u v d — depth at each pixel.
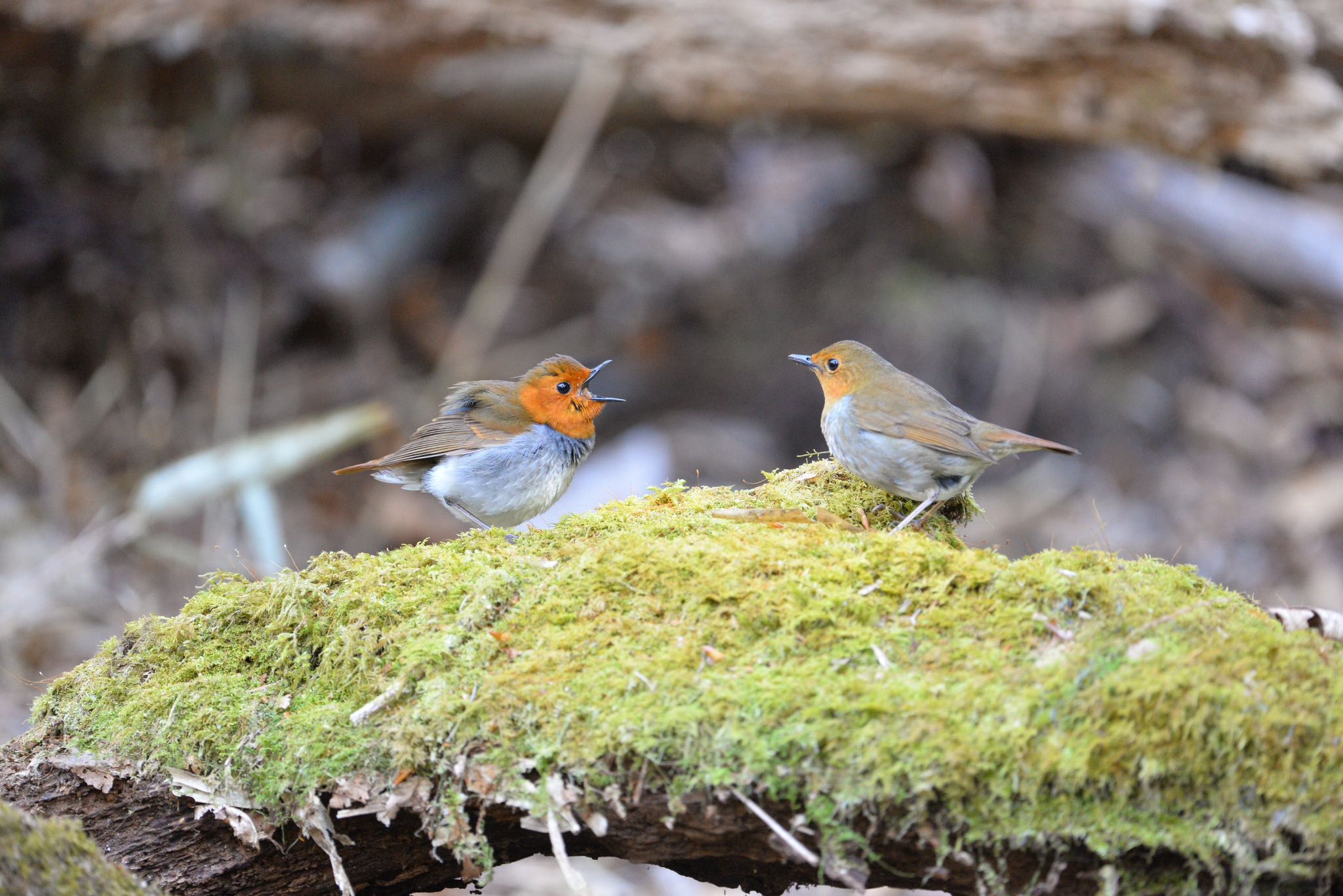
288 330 15.80
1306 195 14.84
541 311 17.02
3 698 9.98
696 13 12.41
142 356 14.33
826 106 12.91
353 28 13.31
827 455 7.26
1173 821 4.14
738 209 17.64
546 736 4.64
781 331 16.83
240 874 5.12
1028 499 14.70
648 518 5.81
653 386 16.53
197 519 13.36
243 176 15.20
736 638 4.80
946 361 16.09
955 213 16.41
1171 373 15.82
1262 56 10.61
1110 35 10.84
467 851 4.69
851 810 4.32
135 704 5.14
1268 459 14.75
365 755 4.82
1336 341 15.34
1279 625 4.70
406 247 16.73
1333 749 4.08
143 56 13.53
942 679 4.50
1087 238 16.64
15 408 13.46
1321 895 4.11
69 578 11.33
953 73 11.91
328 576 5.43
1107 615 4.65
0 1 12.45
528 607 5.11
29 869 4.02
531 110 15.84
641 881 9.20
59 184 14.45
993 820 4.22
